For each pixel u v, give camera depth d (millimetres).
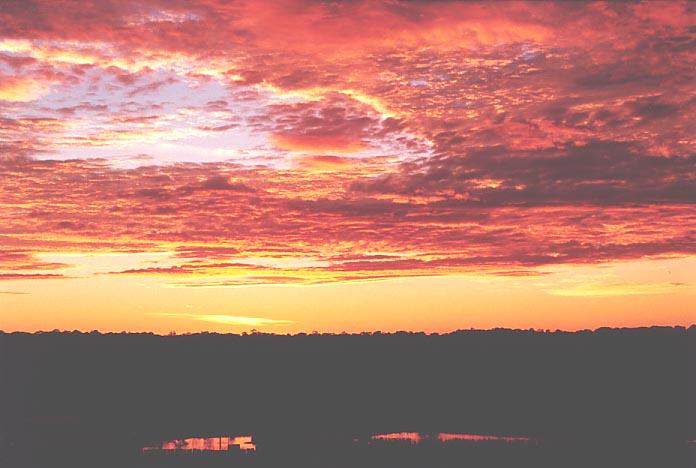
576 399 68938
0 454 53531
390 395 72938
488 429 61000
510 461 50719
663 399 68062
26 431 61469
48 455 53188
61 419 66000
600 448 54312
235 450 54562
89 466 49531
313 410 68125
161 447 55719
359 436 59344
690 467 48906
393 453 53281
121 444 56375
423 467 48844
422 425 62250
